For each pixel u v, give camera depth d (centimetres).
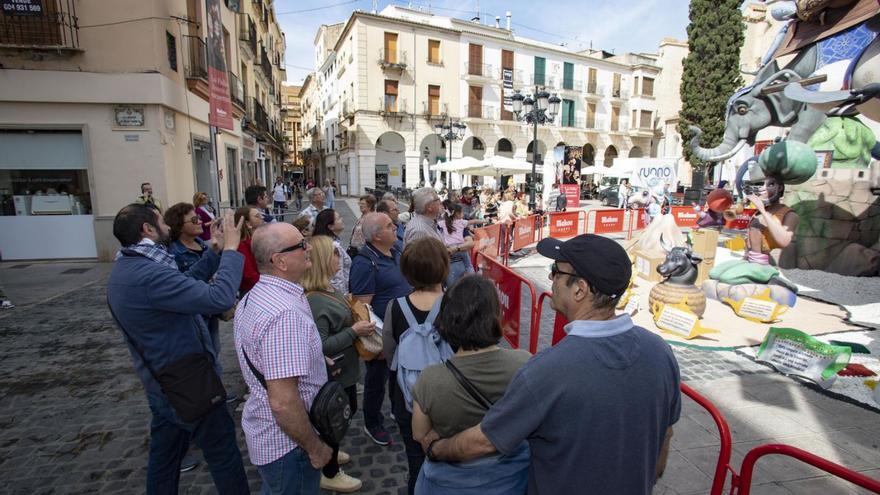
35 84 904
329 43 4394
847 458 311
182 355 222
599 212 1581
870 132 855
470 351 165
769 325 583
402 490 284
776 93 806
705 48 2403
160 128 976
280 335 178
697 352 501
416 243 239
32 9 884
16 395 406
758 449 175
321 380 202
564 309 141
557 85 3831
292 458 193
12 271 895
